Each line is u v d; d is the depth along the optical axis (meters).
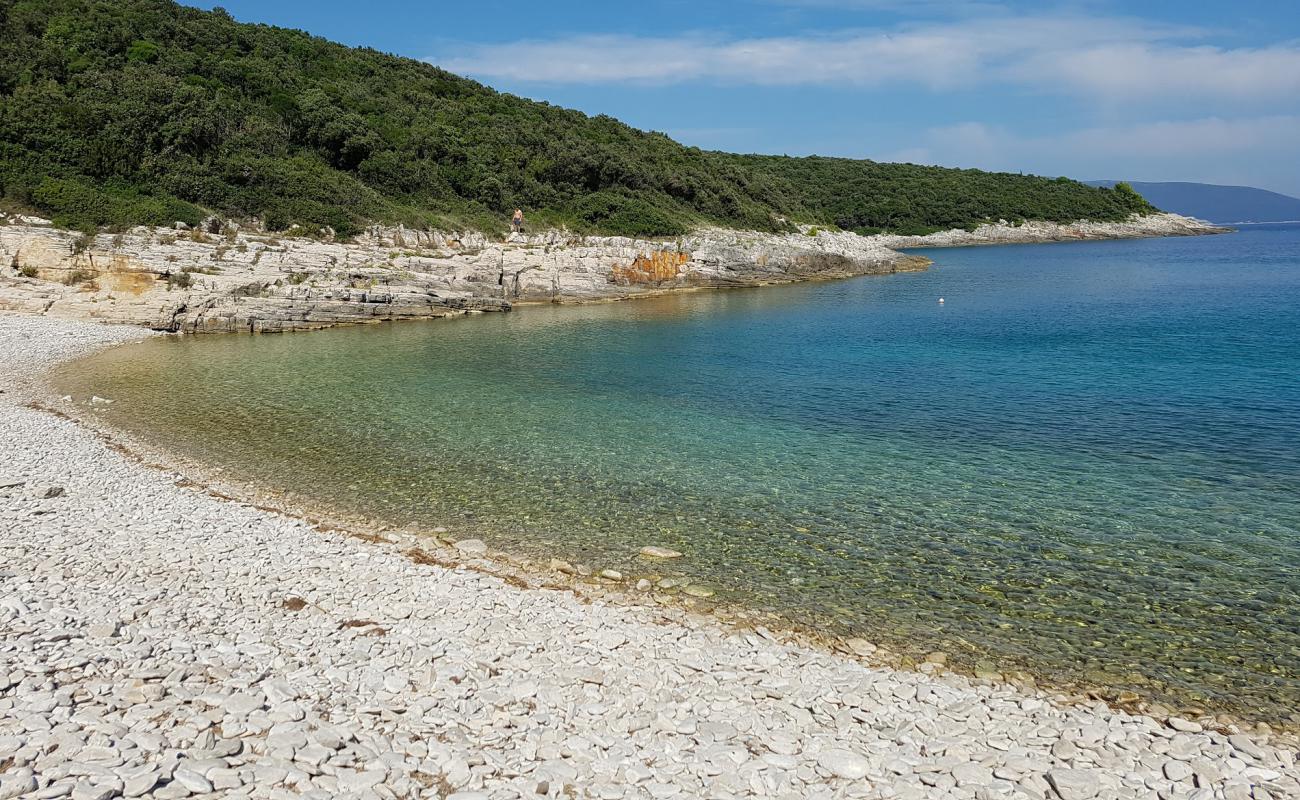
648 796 7.76
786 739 8.80
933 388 28.28
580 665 10.30
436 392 27.91
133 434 22.11
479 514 16.44
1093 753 8.69
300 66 67.81
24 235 40.66
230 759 7.89
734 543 14.95
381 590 12.47
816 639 11.51
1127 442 21.16
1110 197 148.38
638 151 80.88
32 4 55.00
